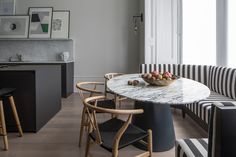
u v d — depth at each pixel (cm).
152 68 437
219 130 100
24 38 572
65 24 580
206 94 196
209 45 439
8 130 298
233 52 369
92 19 587
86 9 585
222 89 332
